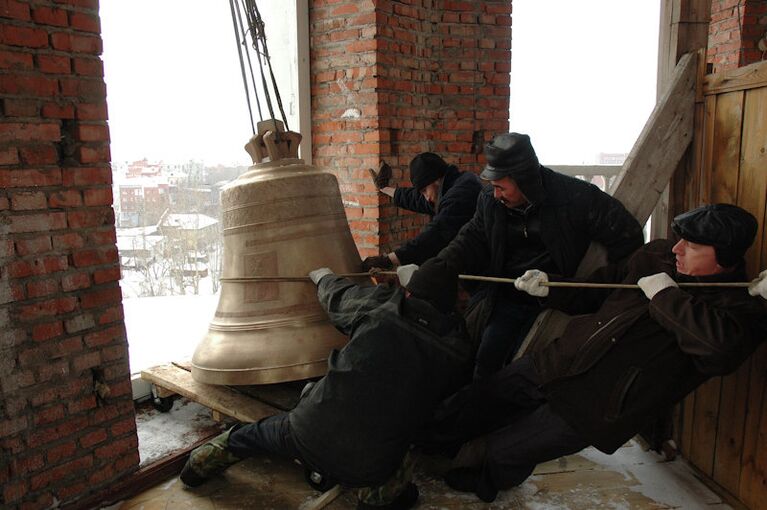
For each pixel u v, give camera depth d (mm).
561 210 2625
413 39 4191
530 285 2467
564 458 3051
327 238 2924
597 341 2295
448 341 2301
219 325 2938
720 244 2090
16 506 2385
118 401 2701
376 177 3986
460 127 4492
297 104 4273
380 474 2291
